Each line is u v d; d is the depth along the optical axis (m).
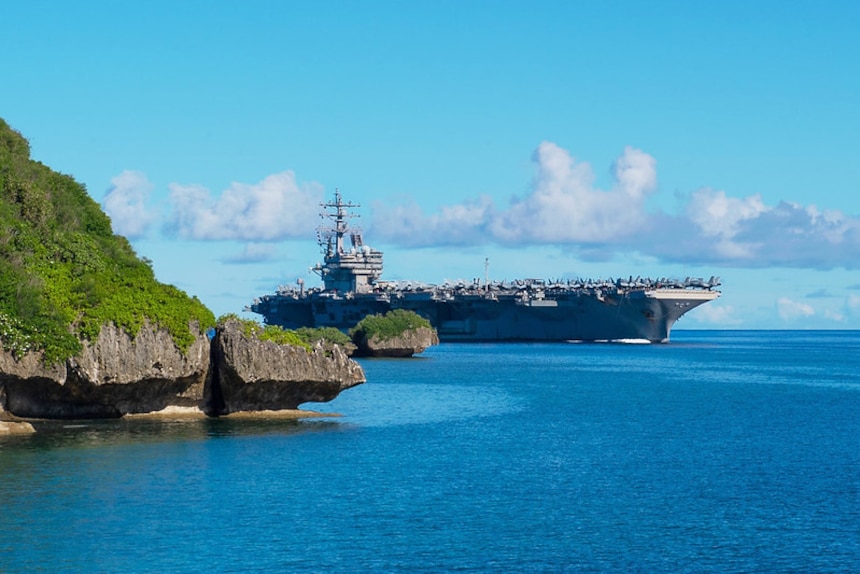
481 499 55.25
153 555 43.81
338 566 42.91
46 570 41.75
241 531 47.56
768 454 72.62
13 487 54.75
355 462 65.19
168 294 77.88
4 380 70.69
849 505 54.66
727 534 48.44
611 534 48.31
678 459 69.81
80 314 72.50
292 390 82.69
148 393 76.88
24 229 77.38
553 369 177.75
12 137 95.12
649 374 171.38
